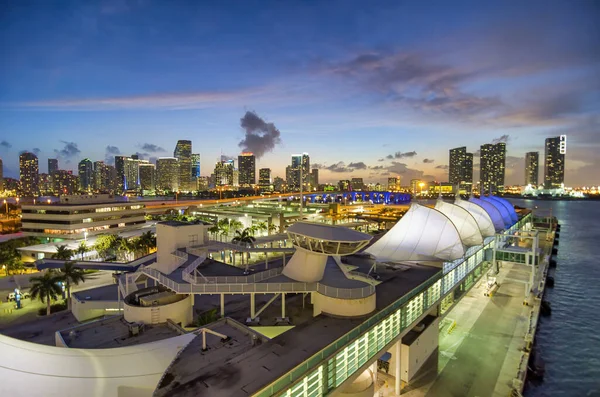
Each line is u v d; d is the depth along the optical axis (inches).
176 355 1061.1
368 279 1557.6
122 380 974.4
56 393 902.4
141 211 5007.4
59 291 2176.4
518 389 1539.1
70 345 1302.9
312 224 1459.2
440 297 1950.1
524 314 2429.9
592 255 5246.1
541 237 5807.1
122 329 1434.5
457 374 1680.6
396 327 1478.8
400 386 1565.0
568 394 1731.1
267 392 901.8
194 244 1990.7
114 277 2576.3
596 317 2736.2
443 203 2891.2
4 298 2454.5
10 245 3663.9
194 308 1668.3
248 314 1539.1
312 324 1310.3
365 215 7647.6
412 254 2166.6
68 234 4087.1
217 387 921.5
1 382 884.0
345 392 1317.7
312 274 1513.3
